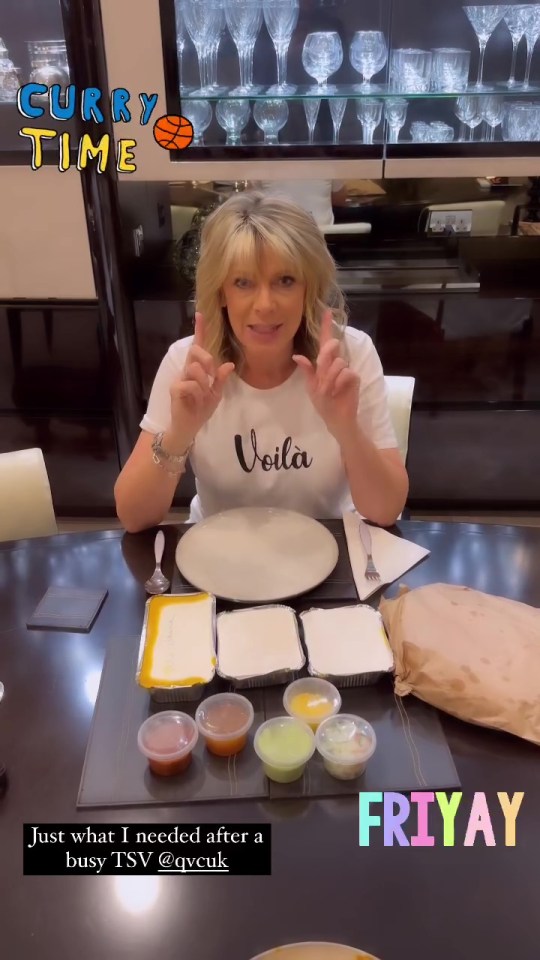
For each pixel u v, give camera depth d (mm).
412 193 2648
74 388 2623
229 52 2336
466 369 2602
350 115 2371
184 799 821
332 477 1471
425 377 2621
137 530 1334
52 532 1495
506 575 1172
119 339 2516
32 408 2670
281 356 1400
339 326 1414
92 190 2307
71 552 1263
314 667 959
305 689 940
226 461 1471
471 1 2268
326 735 859
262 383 1440
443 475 2754
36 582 1189
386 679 973
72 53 2152
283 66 2344
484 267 2725
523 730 866
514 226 2676
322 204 2646
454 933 694
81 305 2488
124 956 685
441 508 2840
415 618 992
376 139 2371
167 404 1434
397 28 2336
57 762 875
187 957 682
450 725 911
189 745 842
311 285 1328
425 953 679
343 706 934
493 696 879
